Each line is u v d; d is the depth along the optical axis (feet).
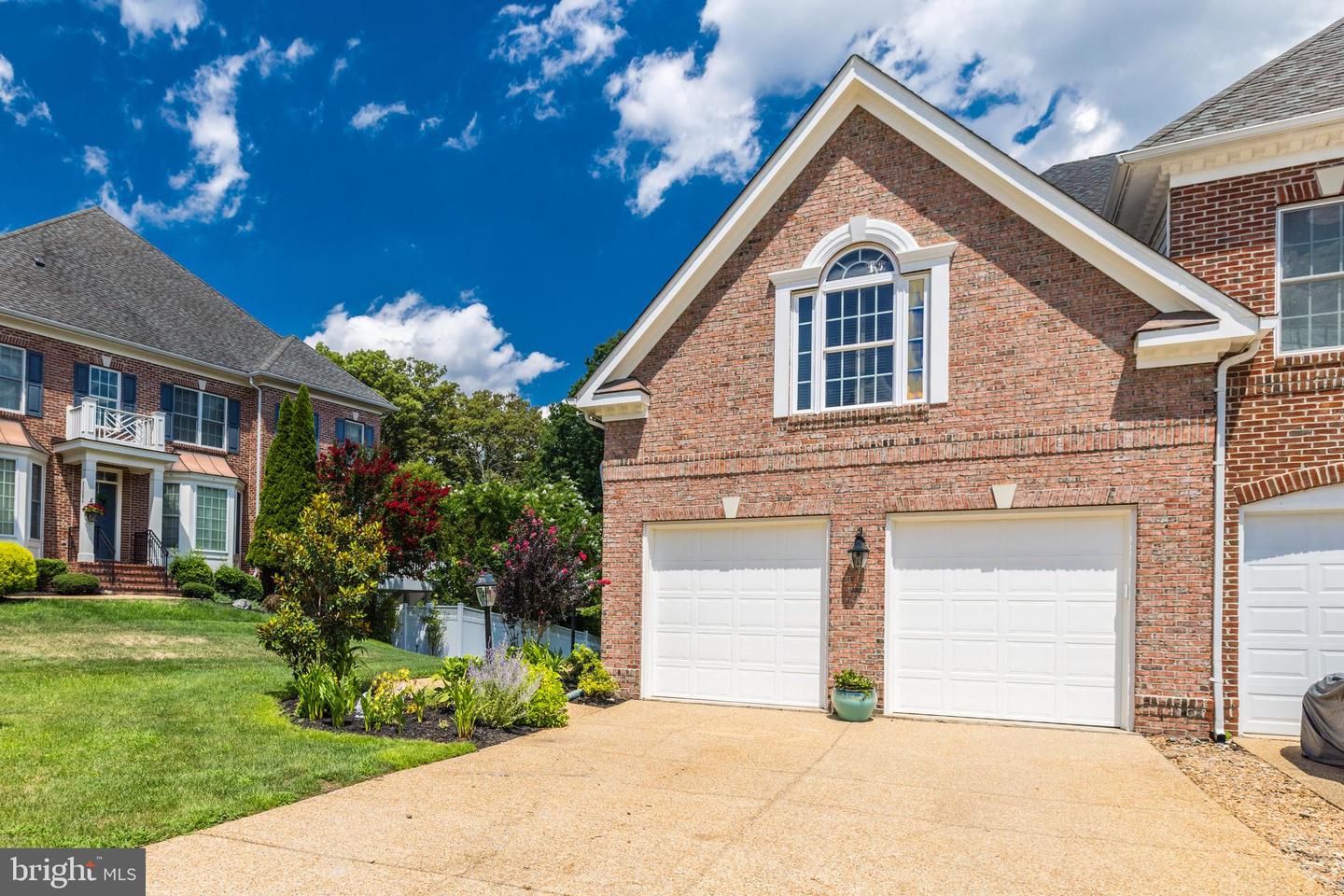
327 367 98.99
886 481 35.35
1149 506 30.89
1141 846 18.04
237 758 23.99
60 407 72.02
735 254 39.81
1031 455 32.89
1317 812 20.76
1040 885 15.72
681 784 23.00
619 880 15.64
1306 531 29.71
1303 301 31.01
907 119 36.29
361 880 15.38
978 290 34.55
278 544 33.22
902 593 34.94
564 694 33.24
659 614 39.75
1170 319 30.27
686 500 39.40
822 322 37.81
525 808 20.35
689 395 40.06
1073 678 31.94
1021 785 23.21
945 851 17.57
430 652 66.74
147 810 18.97
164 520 79.25
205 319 91.20
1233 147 31.71
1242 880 16.05
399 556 66.64
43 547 70.03
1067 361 32.73
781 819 19.77
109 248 88.69
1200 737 29.45
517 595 40.40
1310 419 29.60
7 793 19.74
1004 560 33.45
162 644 46.85
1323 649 29.04
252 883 15.08
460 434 163.84
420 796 21.27
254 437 87.35
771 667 37.22
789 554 37.52
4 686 32.60
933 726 32.14
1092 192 45.29
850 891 15.26
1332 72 32.30
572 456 148.25
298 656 32.99
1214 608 29.81
